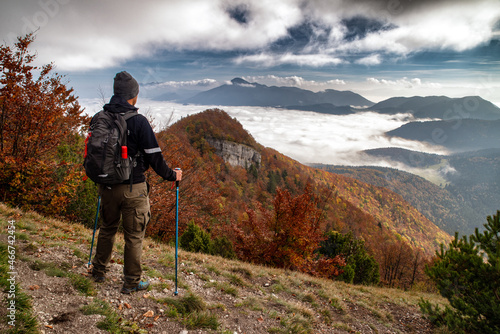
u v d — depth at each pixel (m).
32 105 7.91
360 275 20.89
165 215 15.98
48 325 2.42
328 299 6.19
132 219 3.08
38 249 3.90
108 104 2.90
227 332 3.29
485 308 5.01
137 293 3.44
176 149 17.33
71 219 10.10
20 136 8.20
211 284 4.81
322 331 4.42
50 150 9.09
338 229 73.25
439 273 5.88
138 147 2.94
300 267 12.48
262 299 4.98
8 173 7.92
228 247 16.47
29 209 8.20
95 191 11.00
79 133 10.88
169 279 4.45
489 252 5.34
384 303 7.20
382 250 53.81
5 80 7.26
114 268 4.03
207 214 19.23
